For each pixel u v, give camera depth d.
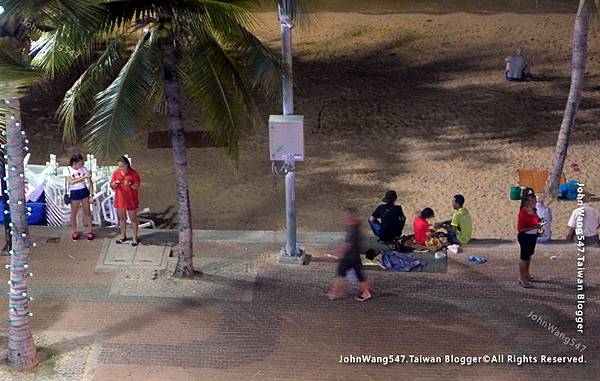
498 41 30.05
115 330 14.81
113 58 14.30
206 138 23.73
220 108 14.81
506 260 17.05
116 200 17.11
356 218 15.45
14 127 12.91
